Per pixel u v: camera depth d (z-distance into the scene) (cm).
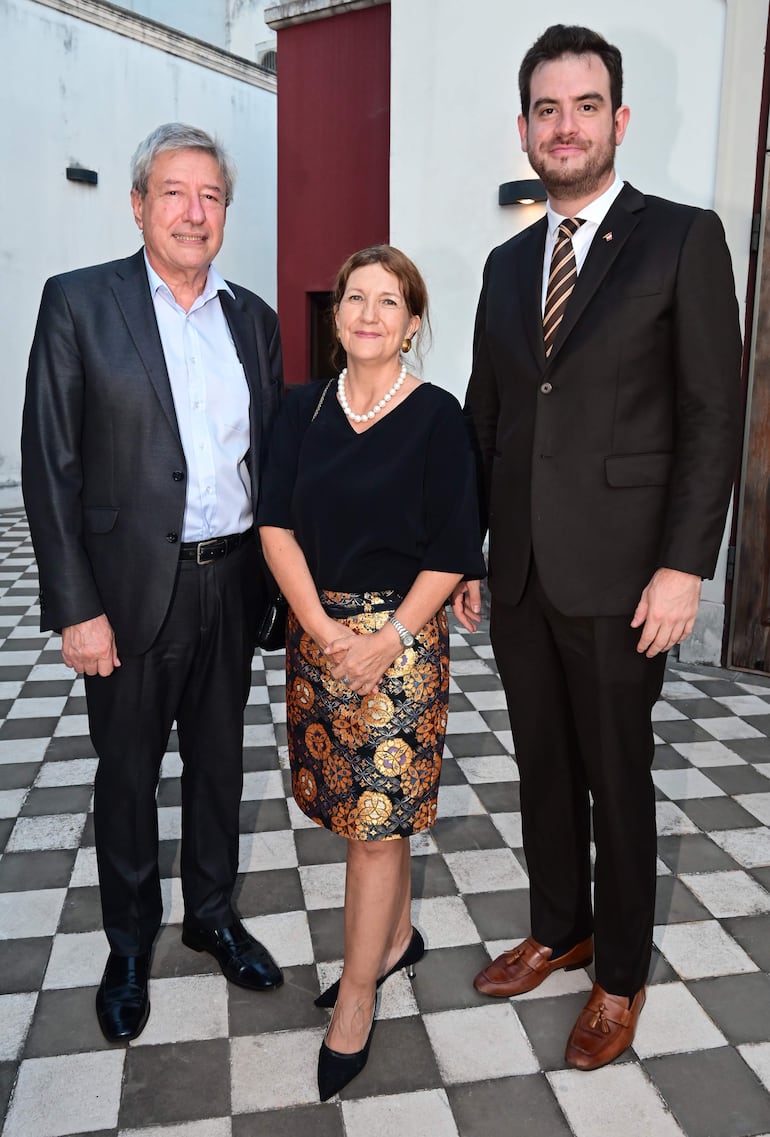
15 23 863
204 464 203
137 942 220
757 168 397
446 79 506
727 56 396
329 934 246
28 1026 210
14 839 293
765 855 289
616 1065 200
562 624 192
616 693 190
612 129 179
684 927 251
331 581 191
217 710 220
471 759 355
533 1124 184
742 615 443
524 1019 214
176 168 189
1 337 912
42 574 196
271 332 225
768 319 404
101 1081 194
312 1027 211
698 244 174
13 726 384
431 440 189
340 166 668
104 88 955
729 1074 198
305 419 205
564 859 218
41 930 246
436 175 521
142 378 194
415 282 191
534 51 182
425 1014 216
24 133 893
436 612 191
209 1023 212
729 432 174
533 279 194
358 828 190
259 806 317
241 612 217
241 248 1148
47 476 192
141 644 201
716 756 360
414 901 262
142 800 214
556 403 186
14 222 900
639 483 183
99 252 986
